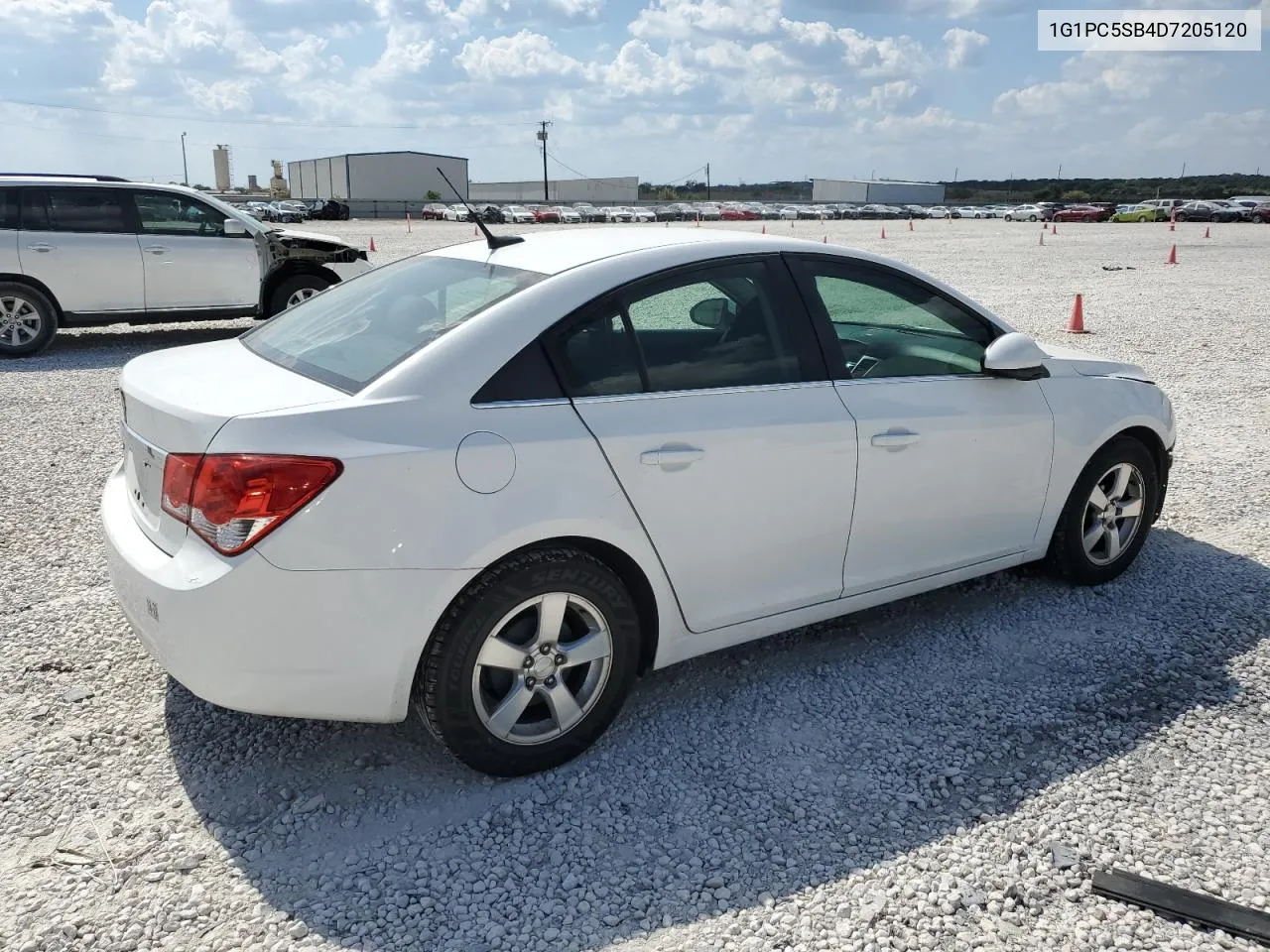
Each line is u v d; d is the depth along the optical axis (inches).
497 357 116.9
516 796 120.3
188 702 140.3
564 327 121.4
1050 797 120.1
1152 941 97.6
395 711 114.4
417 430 110.3
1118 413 173.3
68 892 103.3
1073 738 133.1
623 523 121.3
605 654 124.7
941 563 157.0
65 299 407.2
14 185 395.5
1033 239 1339.8
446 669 113.8
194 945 96.4
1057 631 164.2
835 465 138.4
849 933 98.4
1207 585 181.8
